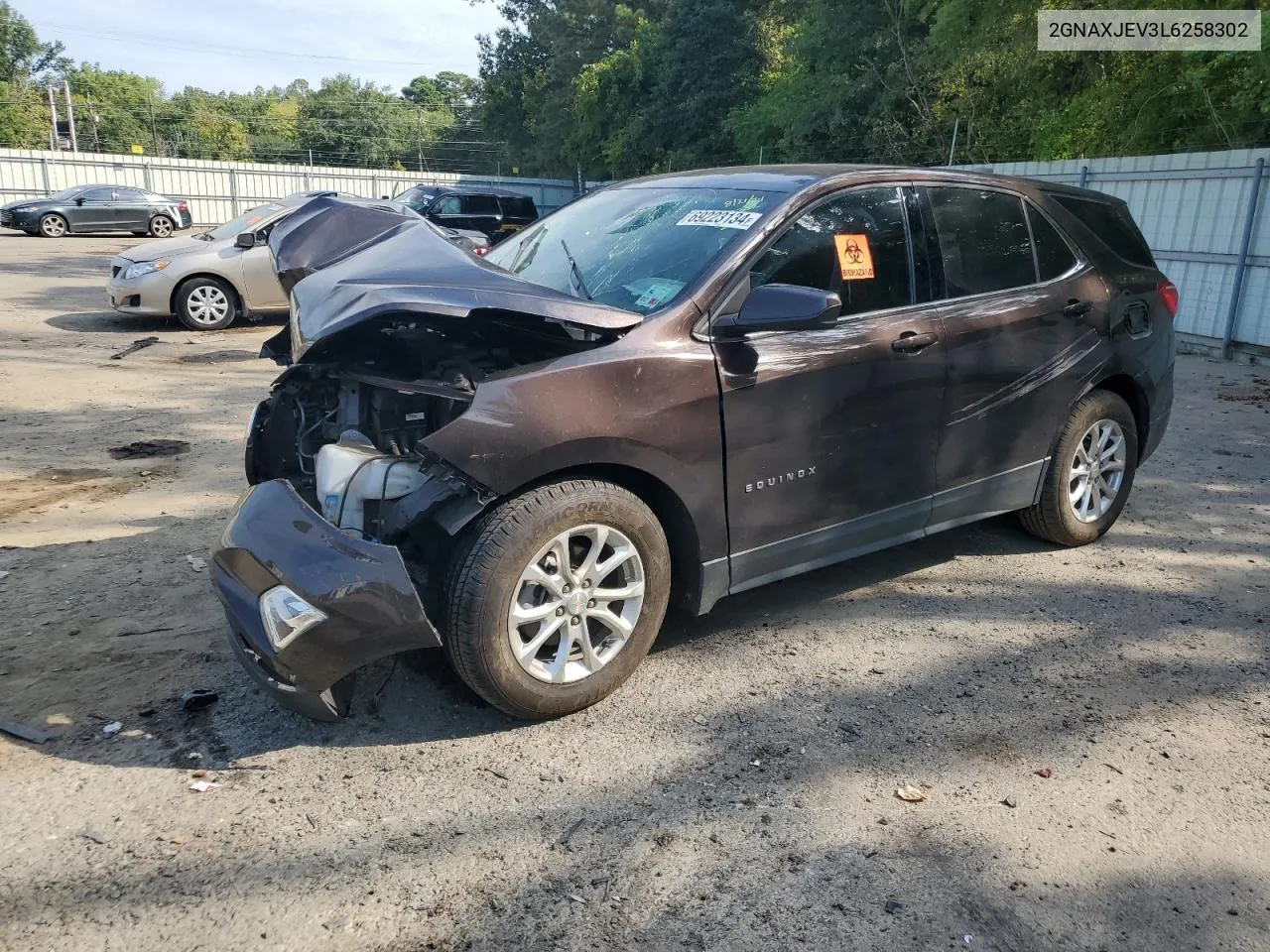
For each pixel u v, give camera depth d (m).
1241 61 13.28
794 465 3.62
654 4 45.31
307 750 3.10
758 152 30.22
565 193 44.72
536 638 3.15
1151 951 2.33
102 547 4.74
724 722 3.29
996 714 3.38
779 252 3.62
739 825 2.76
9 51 74.12
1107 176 12.65
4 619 3.94
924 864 2.62
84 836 2.66
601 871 2.58
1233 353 10.84
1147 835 2.75
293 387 3.90
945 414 4.07
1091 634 4.00
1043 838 2.73
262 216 12.35
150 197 28.59
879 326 3.83
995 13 16.77
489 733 3.21
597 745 3.15
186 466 6.21
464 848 2.65
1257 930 2.41
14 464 6.18
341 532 2.94
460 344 3.63
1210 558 4.86
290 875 2.54
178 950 2.28
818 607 4.25
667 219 3.93
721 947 2.33
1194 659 3.79
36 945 2.29
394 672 3.54
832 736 3.22
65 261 19.91
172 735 3.16
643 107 38.03
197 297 11.61
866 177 3.96
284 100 115.81
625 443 3.18
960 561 4.79
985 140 21.81
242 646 3.06
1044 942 2.36
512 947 2.31
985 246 4.33
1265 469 6.45
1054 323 4.48
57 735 3.14
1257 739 3.24
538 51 52.50
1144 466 6.50
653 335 3.29
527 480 3.03
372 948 2.30
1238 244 10.72
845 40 24.97
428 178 43.19
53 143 58.31
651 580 3.35
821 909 2.45
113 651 3.69
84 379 8.83
